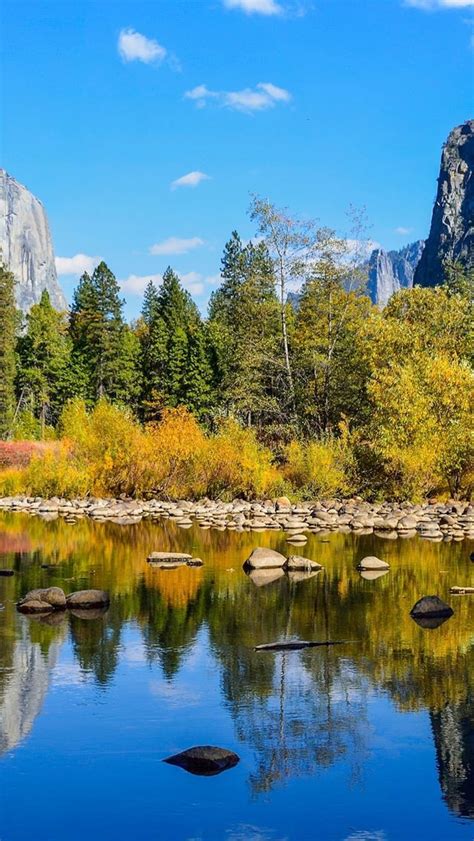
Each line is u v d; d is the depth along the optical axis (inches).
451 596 517.0
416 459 1117.7
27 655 377.1
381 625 437.7
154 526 912.3
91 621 445.4
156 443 1228.5
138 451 1221.1
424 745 277.6
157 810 232.5
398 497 1171.3
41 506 1104.8
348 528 906.1
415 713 305.9
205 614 462.0
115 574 591.2
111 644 397.1
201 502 1171.9
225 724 295.3
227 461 1201.4
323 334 1708.9
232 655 378.9
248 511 1051.9
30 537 808.9
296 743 279.1
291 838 217.9
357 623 442.0
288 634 417.7
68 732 287.1
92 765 261.0
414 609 462.6
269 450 1261.1
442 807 235.9
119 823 225.1
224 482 1211.9
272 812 231.8
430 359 1208.8
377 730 290.4
